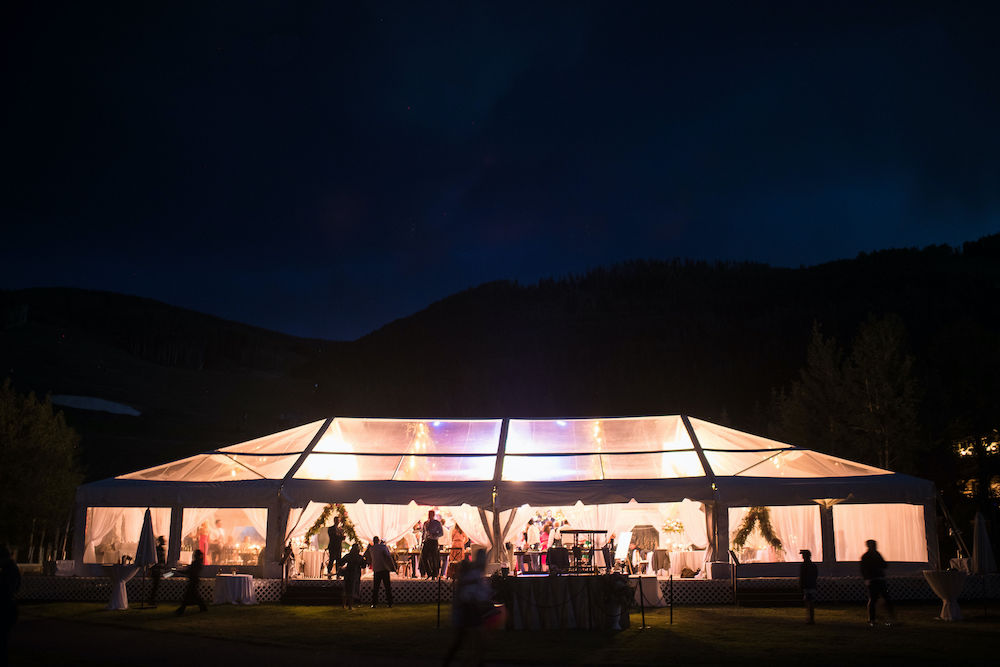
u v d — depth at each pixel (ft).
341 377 615.16
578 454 70.74
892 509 63.87
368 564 59.88
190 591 51.47
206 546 64.75
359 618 48.39
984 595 51.55
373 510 70.90
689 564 64.59
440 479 68.64
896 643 37.19
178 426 318.24
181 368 513.45
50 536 108.88
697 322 562.66
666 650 35.58
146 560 54.49
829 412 97.19
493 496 62.85
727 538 62.03
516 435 75.51
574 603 43.75
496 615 29.78
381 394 546.26
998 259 552.41
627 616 44.14
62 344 433.07
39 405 106.01
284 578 60.75
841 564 62.08
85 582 60.80
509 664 32.01
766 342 386.93
